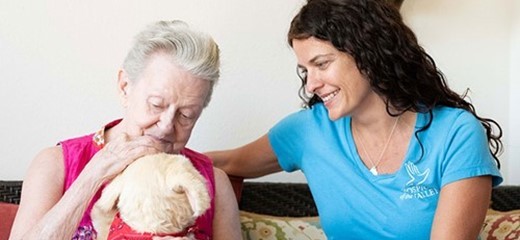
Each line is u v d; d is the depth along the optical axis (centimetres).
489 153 143
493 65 209
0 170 181
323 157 155
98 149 139
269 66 193
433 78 145
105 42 183
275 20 192
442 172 143
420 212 144
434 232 137
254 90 193
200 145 191
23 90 180
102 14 182
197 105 132
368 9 137
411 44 141
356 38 135
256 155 167
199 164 147
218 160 167
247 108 193
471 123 143
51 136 183
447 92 149
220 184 148
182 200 112
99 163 121
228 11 189
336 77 138
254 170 168
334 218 153
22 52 179
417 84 143
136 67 132
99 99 184
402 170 145
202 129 190
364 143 151
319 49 137
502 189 180
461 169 139
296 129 161
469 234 137
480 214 139
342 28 135
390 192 146
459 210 137
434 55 205
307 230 173
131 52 134
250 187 176
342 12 135
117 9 183
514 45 209
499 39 209
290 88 195
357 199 149
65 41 181
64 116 183
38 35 179
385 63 138
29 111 181
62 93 182
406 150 147
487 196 141
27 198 134
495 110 211
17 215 133
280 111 195
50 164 137
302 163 160
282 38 193
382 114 146
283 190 176
